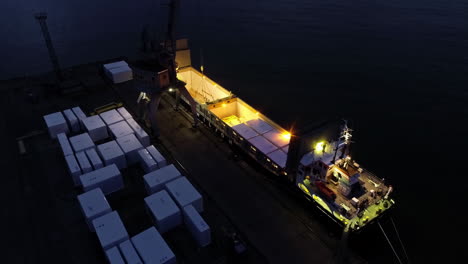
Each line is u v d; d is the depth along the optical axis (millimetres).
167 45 34406
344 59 71375
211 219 26406
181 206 24828
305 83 61281
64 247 23859
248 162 33500
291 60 70875
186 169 32094
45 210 27047
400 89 58594
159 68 34750
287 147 31328
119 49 73625
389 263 27469
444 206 33938
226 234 24609
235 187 30047
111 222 23344
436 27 90750
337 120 27828
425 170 39031
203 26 90375
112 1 107000
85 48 74062
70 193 28812
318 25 92750
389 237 30094
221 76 63500
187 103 42781
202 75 45531
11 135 36906
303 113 51719
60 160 32875
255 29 89188
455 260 28266
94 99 44531
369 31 87938
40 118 40156
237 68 66938
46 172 31234
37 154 33688
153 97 35031
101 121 36000
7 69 64625
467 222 32188
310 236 25250
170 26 33719
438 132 46531
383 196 26703
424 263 27797
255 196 29062
